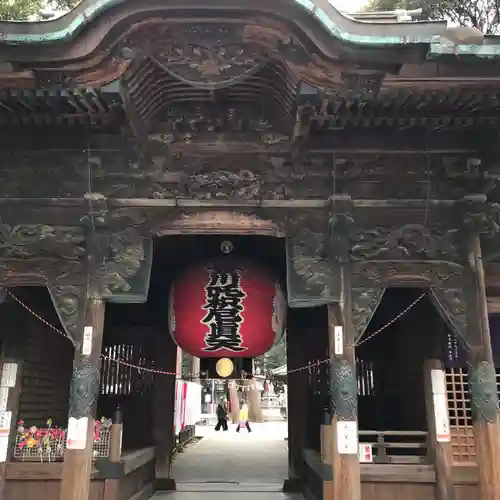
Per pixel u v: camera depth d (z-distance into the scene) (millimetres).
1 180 7461
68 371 11297
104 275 7359
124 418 12180
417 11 7680
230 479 13742
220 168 7566
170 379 12484
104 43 5965
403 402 10906
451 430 8898
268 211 7582
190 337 8484
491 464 6816
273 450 21828
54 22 5914
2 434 8531
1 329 9141
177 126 7352
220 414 34125
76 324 7227
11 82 6242
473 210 7547
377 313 11773
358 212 7645
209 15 5973
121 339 12492
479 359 7242
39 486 8438
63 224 7535
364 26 6047
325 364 12250
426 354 9547
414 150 7480
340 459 6855
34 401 9734
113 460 8773
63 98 6414
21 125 7168
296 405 12289
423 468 8570
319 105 6594
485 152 7434
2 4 11625
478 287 7477
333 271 7492
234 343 8438
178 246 11023
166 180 7527
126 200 7426
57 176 7492
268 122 7441
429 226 7707
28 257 7457
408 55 6055
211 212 7594
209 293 8508
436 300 7539
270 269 9031
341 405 7012
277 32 6117
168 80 6891
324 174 7602
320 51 6109
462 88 6398
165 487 12062
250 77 6891
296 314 12625
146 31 6074
